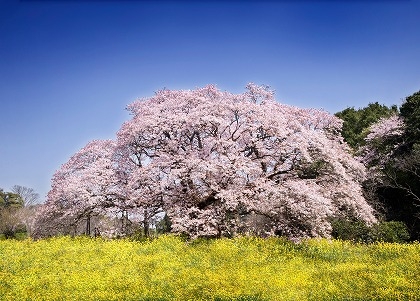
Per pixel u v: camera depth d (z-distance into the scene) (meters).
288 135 22.78
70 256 18.95
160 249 20.33
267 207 21.78
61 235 26.22
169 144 23.61
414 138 33.00
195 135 25.00
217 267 16.70
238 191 21.75
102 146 27.84
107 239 24.03
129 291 13.55
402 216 30.50
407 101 35.00
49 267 16.95
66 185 24.94
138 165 25.55
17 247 21.53
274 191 21.03
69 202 24.64
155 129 23.52
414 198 29.92
